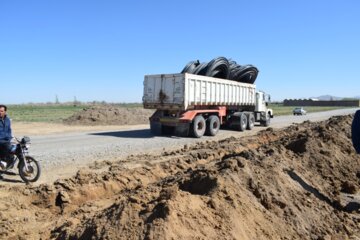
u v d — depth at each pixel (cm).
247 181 627
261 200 600
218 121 1920
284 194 641
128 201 512
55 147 1380
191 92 1731
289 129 1831
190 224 453
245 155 770
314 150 898
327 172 841
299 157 857
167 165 952
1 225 580
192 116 1736
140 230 438
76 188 727
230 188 579
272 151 824
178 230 435
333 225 614
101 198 734
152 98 1808
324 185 783
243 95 2200
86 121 2822
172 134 1891
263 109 2462
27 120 3209
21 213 638
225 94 1991
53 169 977
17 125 2498
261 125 2598
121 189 782
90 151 1281
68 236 486
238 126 2128
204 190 583
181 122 1742
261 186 627
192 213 473
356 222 639
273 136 1605
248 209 551
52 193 698
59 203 691
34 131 2106
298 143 941
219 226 478
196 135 1755
